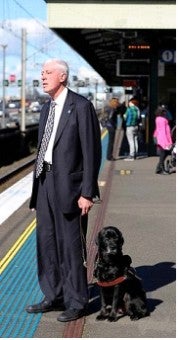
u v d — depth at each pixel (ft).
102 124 111.75
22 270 22.99
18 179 54.39
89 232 28.89
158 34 59.31
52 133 16.93
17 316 17.84
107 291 16.83
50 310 18.19
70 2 48.29
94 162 16.70
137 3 49.06
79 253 17.16
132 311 17.10
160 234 28.71
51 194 17.15
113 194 40.73
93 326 16.75
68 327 16.75
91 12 48.73
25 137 87.04
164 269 22.61
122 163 59.52
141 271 22.33
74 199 16.76
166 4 49.24
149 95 63.52
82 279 17.29
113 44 68.69
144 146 76.89
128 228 29.99
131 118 61.36
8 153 76.07
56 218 17.20
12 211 36.27
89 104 16.83
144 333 16.22
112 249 15.88
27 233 29.81
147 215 33.47
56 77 16.78
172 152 52.37
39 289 20.57
